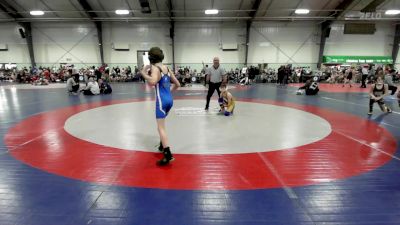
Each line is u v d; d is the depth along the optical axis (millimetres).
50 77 20391
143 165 3523
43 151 4059
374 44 22328
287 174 3266
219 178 3143
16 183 2990
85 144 4410
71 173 3260
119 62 22547
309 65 22641
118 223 2256
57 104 8898
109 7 19672
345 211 2467
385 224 2271
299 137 4898
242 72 20188
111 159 3732
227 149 4176
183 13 20469
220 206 2537
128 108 8047
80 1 18734
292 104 9062
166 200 2641
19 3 19109
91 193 2768
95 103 9141
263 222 2285
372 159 3789
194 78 20688
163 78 3459
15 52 22234
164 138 3512
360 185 2990
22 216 2346
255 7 19344
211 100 9938
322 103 9352
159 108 3445
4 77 21531
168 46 22250
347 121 6328
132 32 21984
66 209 2461
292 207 2525
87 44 22109
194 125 5777
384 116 7000
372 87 7172
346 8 18938
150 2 19109
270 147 4293
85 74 17109
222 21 21734
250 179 3121
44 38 21875
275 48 22266
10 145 4344
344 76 19562
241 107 8320
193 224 2248
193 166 3498
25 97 10828
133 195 2734
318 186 2957
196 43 22203
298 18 20375
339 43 22234
